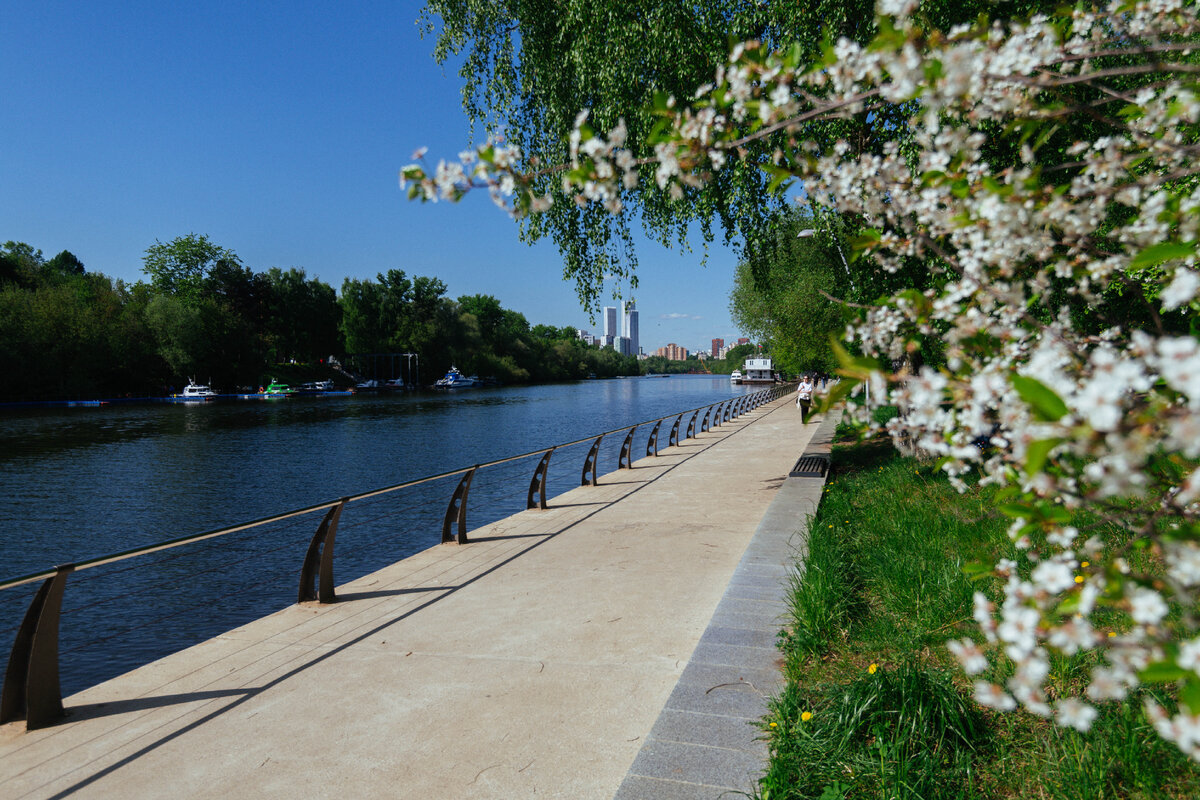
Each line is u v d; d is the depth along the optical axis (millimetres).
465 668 4672
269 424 42562
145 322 74188
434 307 118875
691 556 7344
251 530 13516
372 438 33375
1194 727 1298
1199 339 1187
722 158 2385
